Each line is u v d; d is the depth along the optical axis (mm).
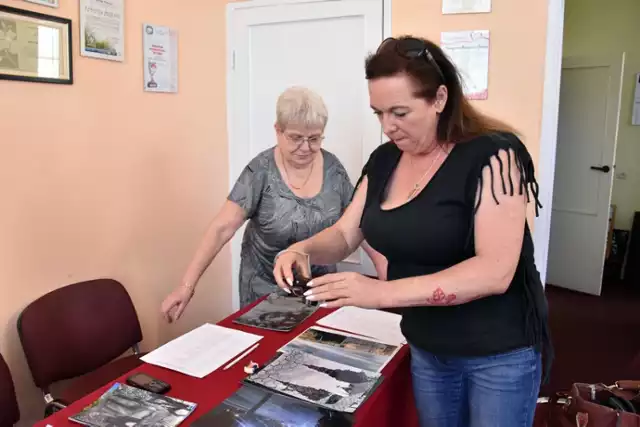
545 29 2404
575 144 4559
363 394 1289
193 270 2027
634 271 4801
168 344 1586
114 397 1279
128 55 2350
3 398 1701
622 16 4676
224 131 3047
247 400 1263
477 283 1168
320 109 1919
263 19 2912
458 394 1440
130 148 2396
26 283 1973
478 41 2498
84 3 2104
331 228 1615
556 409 2156
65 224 2109
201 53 2814
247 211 2072
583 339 3631
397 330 1717
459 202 1231
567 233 4711
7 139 1866
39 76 1950
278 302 1961
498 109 2520
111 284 2180
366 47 2732
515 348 1262
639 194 4859
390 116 1212
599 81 4352
